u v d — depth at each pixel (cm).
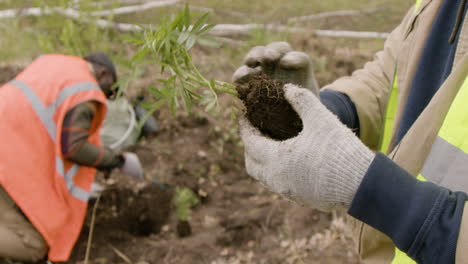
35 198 230
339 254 266
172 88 107
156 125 345
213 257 281
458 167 80
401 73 117
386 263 103
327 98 125
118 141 328
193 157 363
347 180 81
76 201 252
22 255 238
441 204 71
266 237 289
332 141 85
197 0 667
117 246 292
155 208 316
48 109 228
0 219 230
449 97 88
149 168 351
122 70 411
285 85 97
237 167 358
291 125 104
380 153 78
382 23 604
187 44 101
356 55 482
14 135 223
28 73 237
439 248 70
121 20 555
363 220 79
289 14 618
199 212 318
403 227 73
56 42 425
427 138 91
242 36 535
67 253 251
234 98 110
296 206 310
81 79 236
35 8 569
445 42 100
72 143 231
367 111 125
